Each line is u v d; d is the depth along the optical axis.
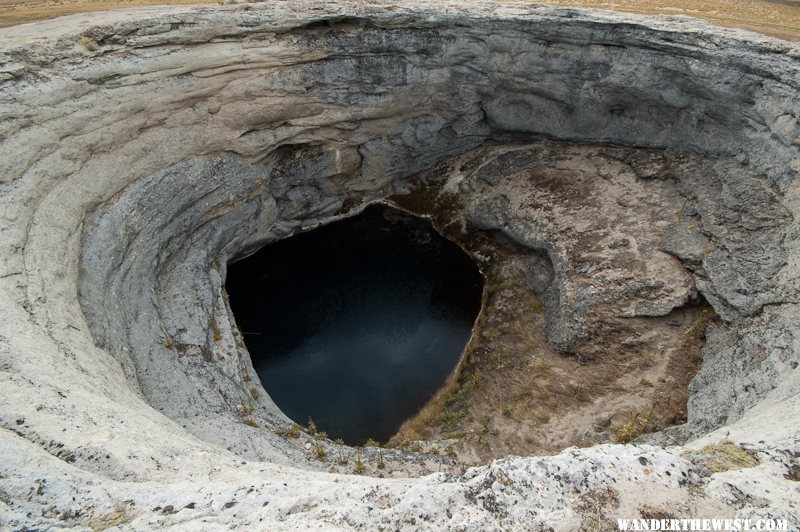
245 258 23.83
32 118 14.12
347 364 20.42
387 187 26.67
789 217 16.05
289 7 19.70
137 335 15.36
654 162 21.28
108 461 7.66
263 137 20.73
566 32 19.48
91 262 14.79
